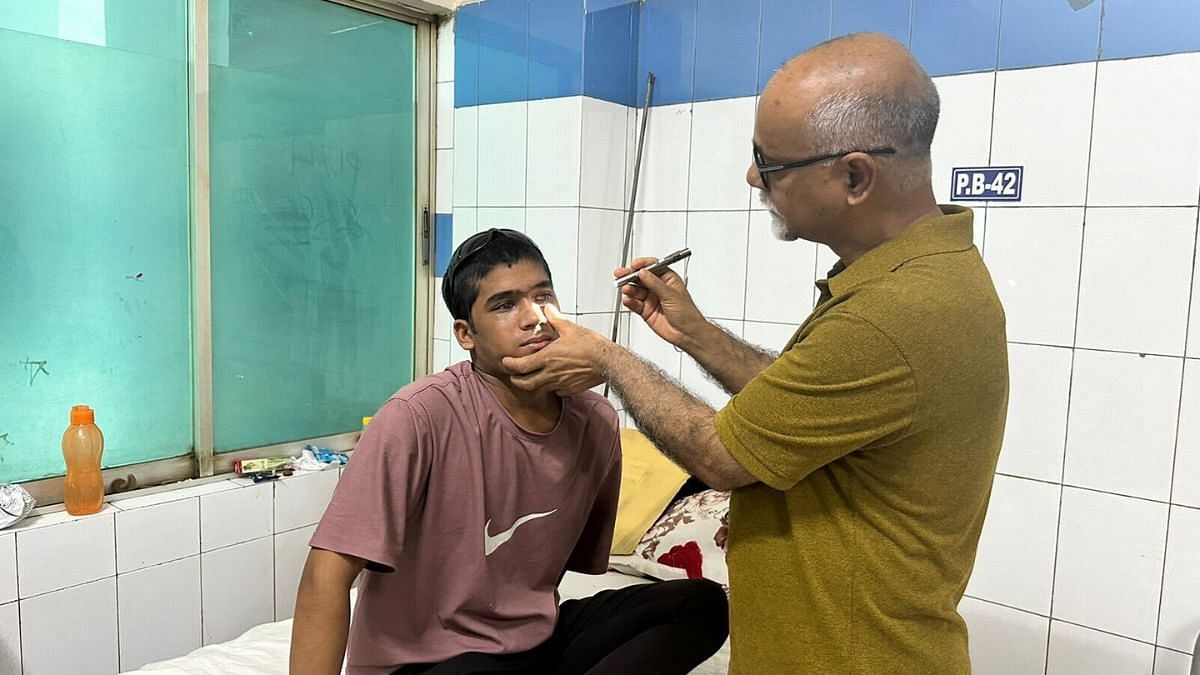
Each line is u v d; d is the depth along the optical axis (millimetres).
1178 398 1765
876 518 1063
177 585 2148
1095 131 1826
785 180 1104
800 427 1010
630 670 1267
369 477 1126
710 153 2430
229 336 2332
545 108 2480
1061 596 1940
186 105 2193
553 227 2496
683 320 1407
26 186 1931
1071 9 1836
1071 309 1886
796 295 2285
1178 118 1726
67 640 1950
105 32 2029
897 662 1082
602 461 1370
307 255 2508
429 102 2785
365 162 2641
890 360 980
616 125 2525
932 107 1068
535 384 1189
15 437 1971
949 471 1060
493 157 2641
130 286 2137
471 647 1252
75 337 2047
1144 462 1813
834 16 2176
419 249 2824
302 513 2420
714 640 1400
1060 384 1912
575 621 1422
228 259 2305
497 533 1250
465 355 2777
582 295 2479
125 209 2107
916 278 1021
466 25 2676
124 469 2156
